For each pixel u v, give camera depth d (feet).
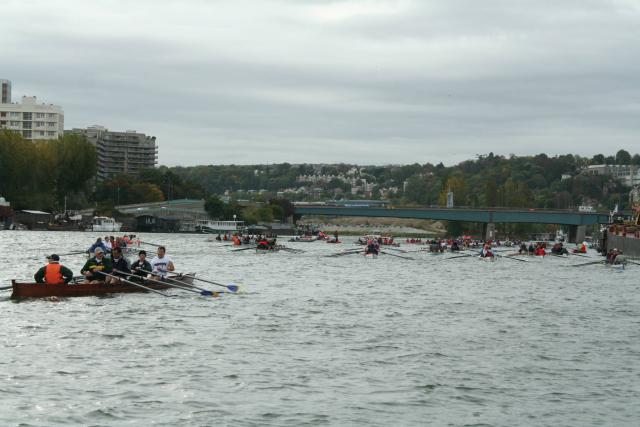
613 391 107.24
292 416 92.38
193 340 132.57
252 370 112.37
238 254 439.63
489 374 114.52
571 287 261.24
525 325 161.79
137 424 87.92
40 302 167.43
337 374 111.75
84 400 95.55
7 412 90.17
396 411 95.61
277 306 180.24
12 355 116.57
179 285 191.01
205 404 95.61
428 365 119.03
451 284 262.06
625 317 180.34
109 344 127.03
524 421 93.66
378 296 212.84
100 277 184.85
